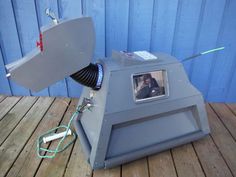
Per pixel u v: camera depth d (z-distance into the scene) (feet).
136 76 3.50
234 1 4.94
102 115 3.33
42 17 5.22
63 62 3.11
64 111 5.39
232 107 5.81
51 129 4.68
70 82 5.94
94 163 3.41
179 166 3.84
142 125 3.78
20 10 5.12
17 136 4.45
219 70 5.72
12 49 5.58
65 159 3.92
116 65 3.51
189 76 5.82
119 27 5.22
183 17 5.15
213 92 6.01
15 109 5.42
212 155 4.10
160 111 3.74
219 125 4.99
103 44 5.39
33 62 2.93
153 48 5.51
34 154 4.00
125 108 3.44
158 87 3.69
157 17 5.14
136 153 3.64
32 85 3.11
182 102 3.91
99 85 3.51
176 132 4.02
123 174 3.66
